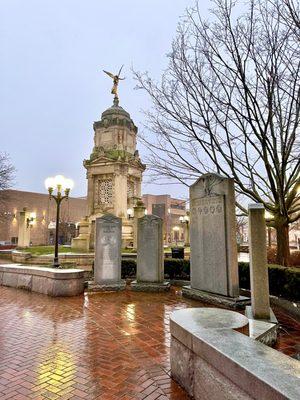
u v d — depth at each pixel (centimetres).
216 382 235
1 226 4578
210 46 686
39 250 2083
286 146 742
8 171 3030
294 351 387
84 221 2127
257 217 499
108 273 855
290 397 155
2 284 960
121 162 2103
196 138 746
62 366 353
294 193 788
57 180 1055
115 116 2325
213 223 691
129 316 579
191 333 278
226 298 630
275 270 667
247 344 243
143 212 1883
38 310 627
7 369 344
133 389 300
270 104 619
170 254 1566
